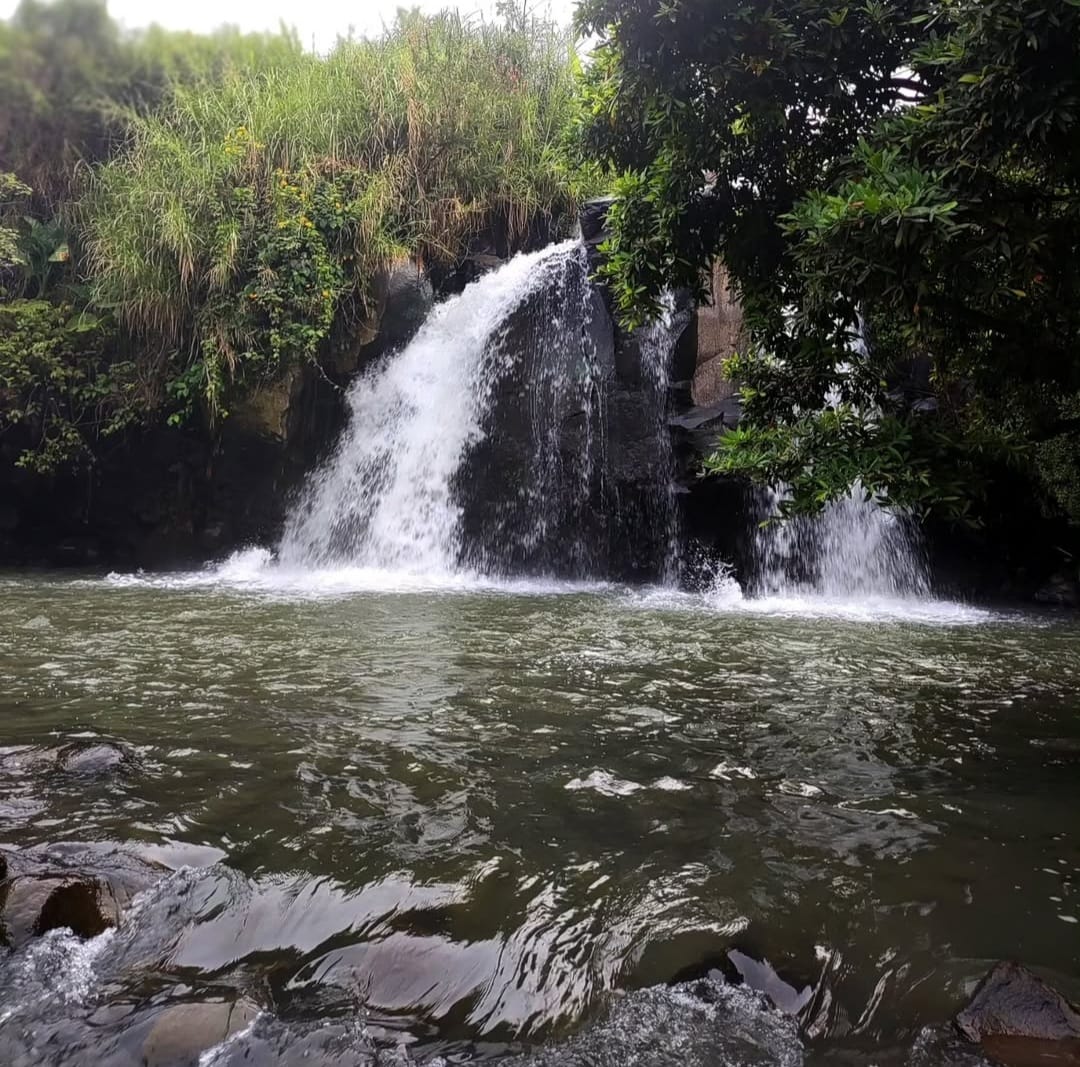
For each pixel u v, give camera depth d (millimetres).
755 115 4445
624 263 5355
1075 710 5137
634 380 13148
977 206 3355
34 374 12945
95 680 5359
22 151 12602
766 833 3246
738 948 2492
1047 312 3980
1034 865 3008
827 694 5438
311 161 13492
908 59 4008
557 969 2393
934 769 3996
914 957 2461
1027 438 4777
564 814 3387
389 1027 2176
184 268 12391
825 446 4273
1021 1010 2158
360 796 3525
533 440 13477
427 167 14922
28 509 14195
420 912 2643
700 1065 2059
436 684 5418
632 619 8688
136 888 2748
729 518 12773
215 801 3445
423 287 14273
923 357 10469
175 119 12969
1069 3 2957
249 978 2346
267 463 13523
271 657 6152
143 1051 2037
